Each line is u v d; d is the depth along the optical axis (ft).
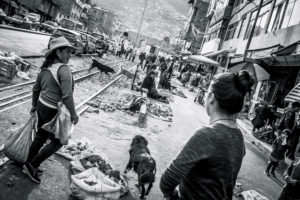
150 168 16.06
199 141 6.15
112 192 14.38
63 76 13.85
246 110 75.36
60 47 14.08
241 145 6.57
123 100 45.65
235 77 6.66
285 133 29.96
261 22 85.40
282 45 58.80
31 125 14.60
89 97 39.45
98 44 124.47
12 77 34.17
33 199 13.24
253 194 21.84
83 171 15.42
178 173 6.12
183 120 47.44
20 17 135.74
